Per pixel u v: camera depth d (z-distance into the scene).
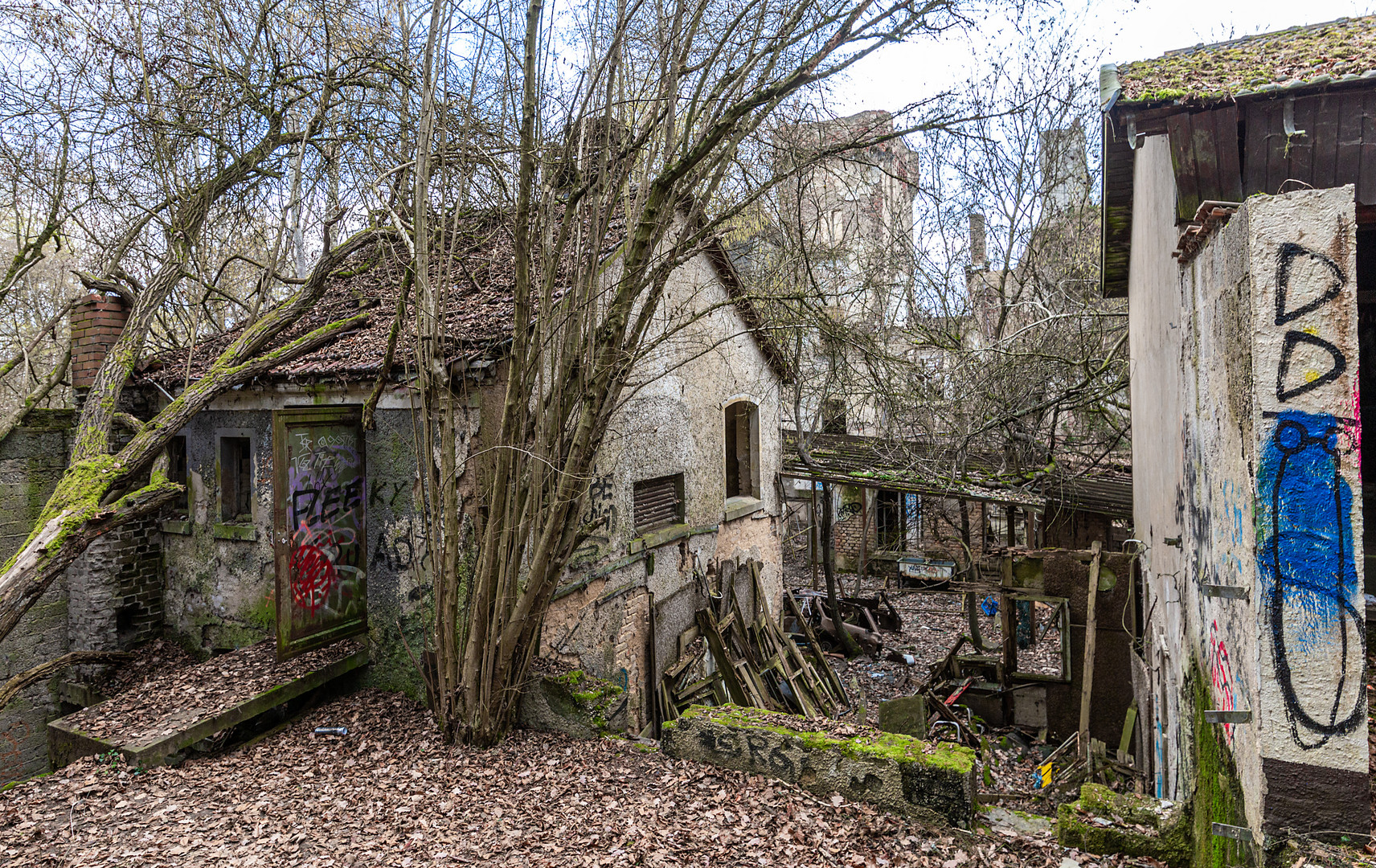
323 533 6.71
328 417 6.74
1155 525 7.21
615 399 5.77
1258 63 5.02
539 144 5.56
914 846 4.75
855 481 11.87
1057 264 14.39
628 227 5.73
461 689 5.98
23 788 5.32
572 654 7.13
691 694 8.63
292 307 7.79
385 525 7.07
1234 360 3.47
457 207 6.03
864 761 5.23
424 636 6.60
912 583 14.06
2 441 7.68
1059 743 9.30
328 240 7.80
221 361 7.46
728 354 10.35
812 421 15.33
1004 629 9.74
